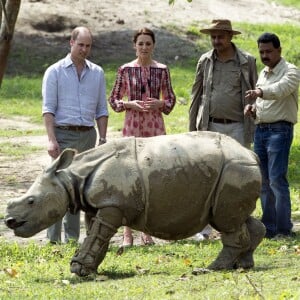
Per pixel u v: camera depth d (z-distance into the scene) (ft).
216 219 53.47
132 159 52.54
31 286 50.96
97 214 52.26
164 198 52.37
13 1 87.35
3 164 113.60
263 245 64.80
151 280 50.96
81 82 66.49
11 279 53.21
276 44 67.46
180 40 207.41
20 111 158.61
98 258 52.70
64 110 66.08
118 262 57.82
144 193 52.19
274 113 67.87
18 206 52.03
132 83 68.18
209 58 69.05
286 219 68.90
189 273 53.26
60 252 62.23
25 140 133.08
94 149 53.26
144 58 68.23
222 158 52.95
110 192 52.08
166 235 53.88
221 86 68.64
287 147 68.59
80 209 53.21
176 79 180.75
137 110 67.31
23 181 102.99
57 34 208.03
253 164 53.42
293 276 51.01
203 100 69.26
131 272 54.54
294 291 45.42
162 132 68.28
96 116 67.56
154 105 67.26
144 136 67.82
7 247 63.31
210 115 69.10
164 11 225.76
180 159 52.54
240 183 52.85
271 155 68.44
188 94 167.53
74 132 66.23
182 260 58.39
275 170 68.39
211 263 55.42
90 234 52.44
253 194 53.31
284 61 67.92
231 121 68.85
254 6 239.71
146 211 52.47
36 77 187.93
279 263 56.70
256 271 53.36
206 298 44.91
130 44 204.33
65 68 66.23
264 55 67.62
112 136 131.03
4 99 169.58
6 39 88.33
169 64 194.90
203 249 62.90
